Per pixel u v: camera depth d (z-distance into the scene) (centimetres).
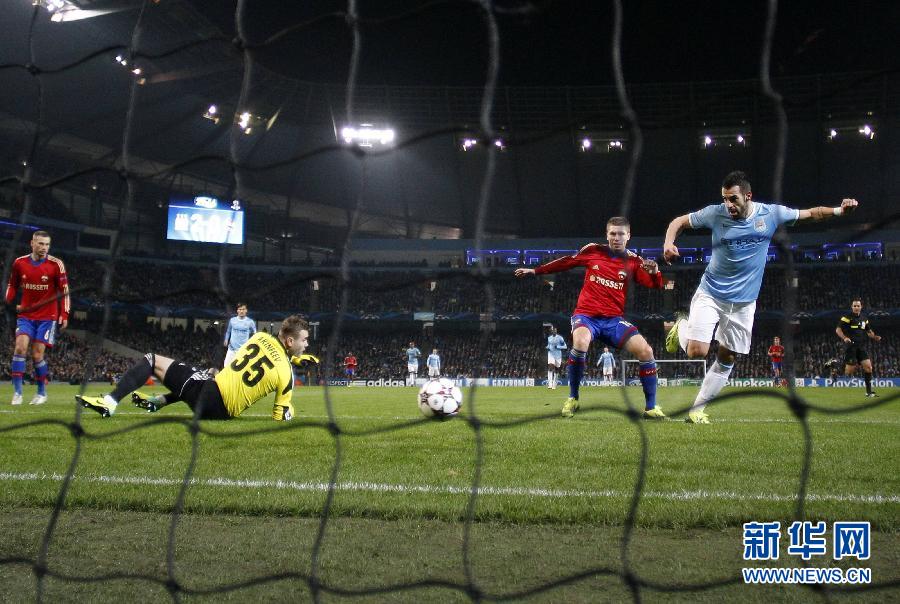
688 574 244
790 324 271
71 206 3941
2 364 3159
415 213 4881
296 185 4688
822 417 859
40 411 857
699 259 4488
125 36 3444
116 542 286
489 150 298
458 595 227
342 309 307
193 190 4419
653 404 771
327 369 291
